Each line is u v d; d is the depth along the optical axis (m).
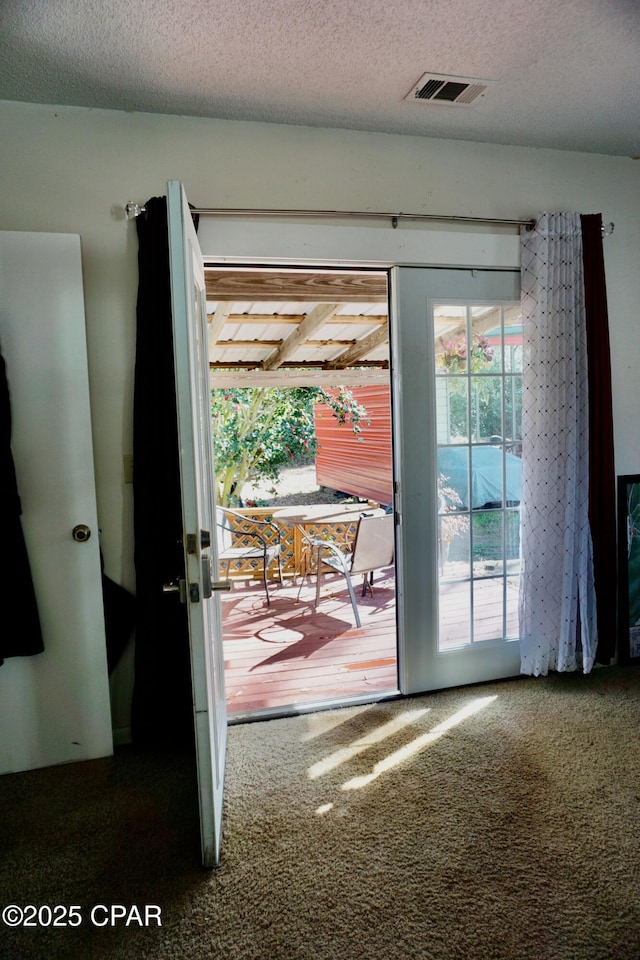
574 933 1.35
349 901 1.46
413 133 2.44
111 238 2.19
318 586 4.16
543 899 1.44
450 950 1.31
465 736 2.23
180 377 1.53
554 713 2.39
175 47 1.80
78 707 2.16
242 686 2.86
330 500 7.60
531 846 1.63
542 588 2.63
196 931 1.38
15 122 2.09
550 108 2.26
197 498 1.55
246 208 2.29
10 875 1.58
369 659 3.20
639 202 2.80
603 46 1.86
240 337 4.79
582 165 2.70
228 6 1.62
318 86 2.06
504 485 2.70
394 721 2.38
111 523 2.26
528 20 1.72
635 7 1.66
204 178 2.25
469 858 1.59
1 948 1.35
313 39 1.79
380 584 4.83
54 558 2.11
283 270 2.49
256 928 1.39
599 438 2.63
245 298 3.16
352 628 3.75
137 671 2.22
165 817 1.82
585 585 2.64
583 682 2.69
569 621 2.65
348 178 2.40
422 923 1.38
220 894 1.49
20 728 2.11
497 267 2.58
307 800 1.87
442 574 2.65
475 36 1.79
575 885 1.49
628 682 2.68
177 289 1.51
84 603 2.14
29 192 2.12
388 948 1.32
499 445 2.68
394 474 2.59
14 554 2.01
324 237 2.35
